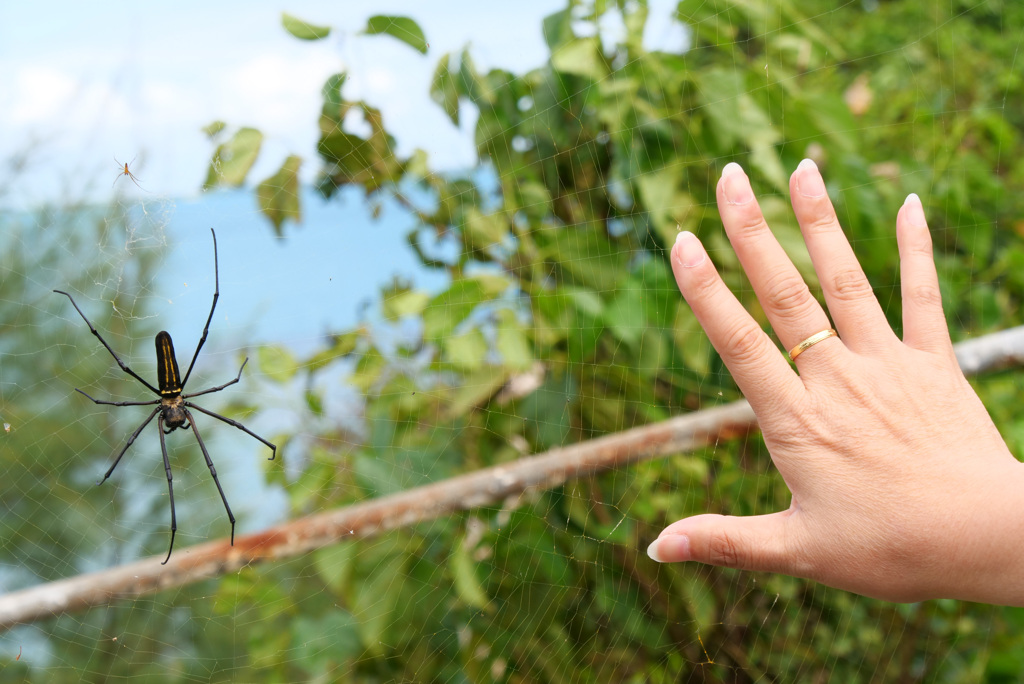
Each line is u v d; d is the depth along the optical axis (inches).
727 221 25.2
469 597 32.4
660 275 34.5
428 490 32.5
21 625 32.0
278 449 35.5
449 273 35.9
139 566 31.6
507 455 35.0
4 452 39.2
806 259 34.6
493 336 34.8
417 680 33.5
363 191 34.9
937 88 46.2
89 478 41.5
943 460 23.9
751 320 24.9
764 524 24.9
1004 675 35.6
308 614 35.3
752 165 35.9
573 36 35.3
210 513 42.2
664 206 34.3
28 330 40.8
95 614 36.4
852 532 24.1
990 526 23.4
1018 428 34.7
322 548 33.2
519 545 34.0
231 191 34.0
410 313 34.0
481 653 33.9
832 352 24.6
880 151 43.0
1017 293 40.3
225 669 36.2
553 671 33.8
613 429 35.2
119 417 42.6
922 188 38.6
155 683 35.7
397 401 35.0
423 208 35.6
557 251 35.2
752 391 24.9
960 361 33.4
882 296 36.1
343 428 35.9
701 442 33.0
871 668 37.9
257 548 32.1
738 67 36.1
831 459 24.3
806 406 24.5
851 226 35.6
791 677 37.6
